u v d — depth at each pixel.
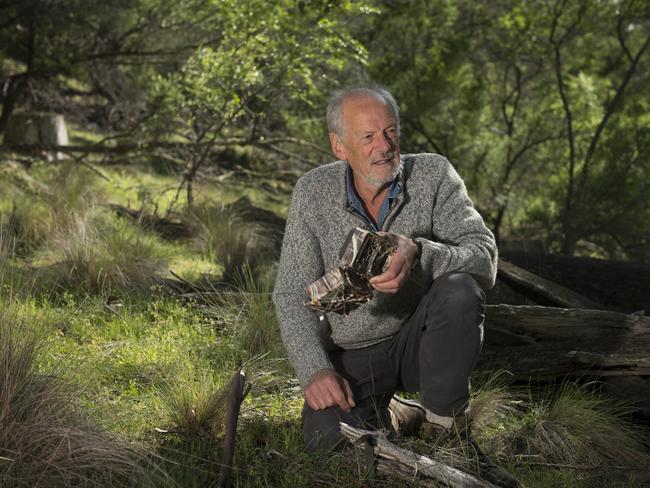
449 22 14.44
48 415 2.90
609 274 6.11
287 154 11.08
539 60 15.92
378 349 3.18
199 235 7.60
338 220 3.09
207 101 9.56
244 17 9.35
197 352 4.28
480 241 3.05
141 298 5.23
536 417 3.57
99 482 2.70
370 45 14.20
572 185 13.51
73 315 4.84
